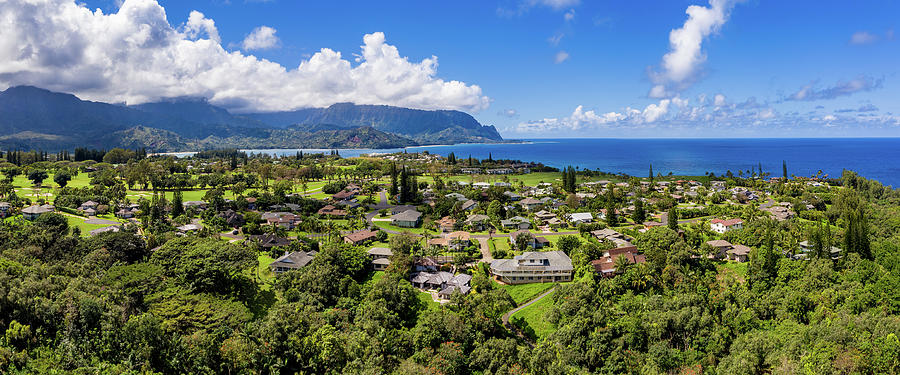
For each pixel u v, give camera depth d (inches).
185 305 4293.8
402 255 5984.3
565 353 4143.7
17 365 3358.8
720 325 4515.3
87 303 3794.3
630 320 4448.8
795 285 5078.7
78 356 3535.9
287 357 3917.3
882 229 7652.6
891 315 4217.5
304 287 5113.2
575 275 5757.9
